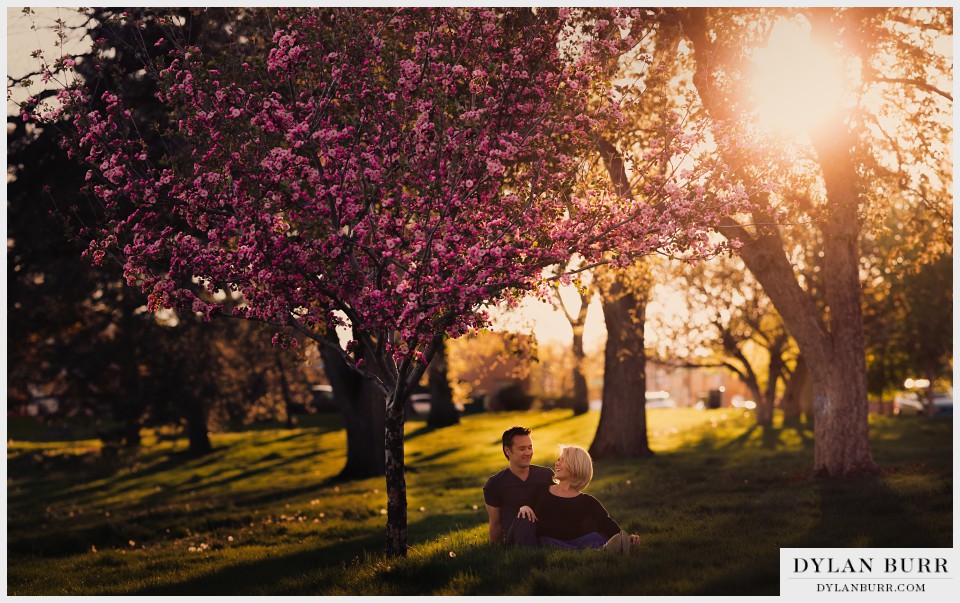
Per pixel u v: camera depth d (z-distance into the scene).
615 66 9.54
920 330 42.16
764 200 11.30
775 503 13.64
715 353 43.16
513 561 8.38
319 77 9.59
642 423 27.78
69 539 16.98
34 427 58.69
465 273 8.41
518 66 9.07
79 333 37.12
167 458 43.47
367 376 9.93
